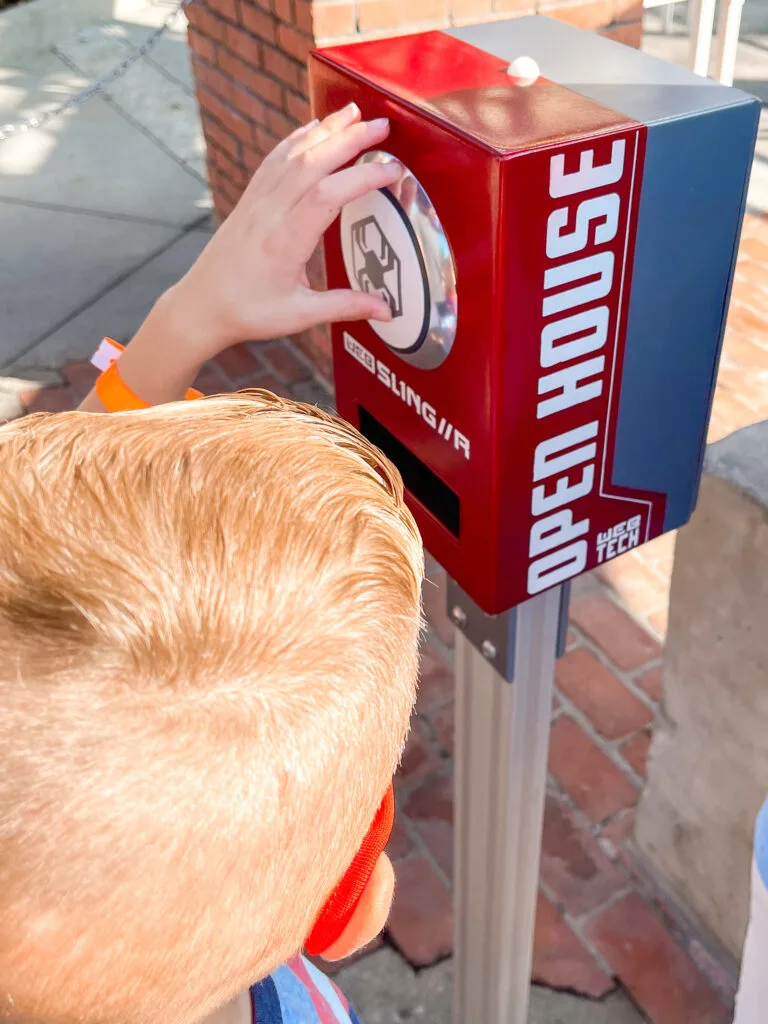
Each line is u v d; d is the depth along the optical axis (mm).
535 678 1050
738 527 1489
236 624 350
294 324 758
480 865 1293
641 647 2623
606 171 679
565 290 719
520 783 1158
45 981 301
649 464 874
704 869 1899
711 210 754
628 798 2270
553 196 666
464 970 1477
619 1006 1941
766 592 1477
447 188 688
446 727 2443
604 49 813
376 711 373
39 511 359
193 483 373
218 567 353
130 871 302
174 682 331
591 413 802
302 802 342
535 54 800
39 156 5254
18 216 4711
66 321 3988
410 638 409
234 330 754
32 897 293
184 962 325
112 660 330
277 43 2768
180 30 6738
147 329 774
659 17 5547
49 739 307
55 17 6562
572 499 849
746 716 1616
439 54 801
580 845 2191
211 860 317
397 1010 1956
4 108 5781
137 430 401
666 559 2885
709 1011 1924
